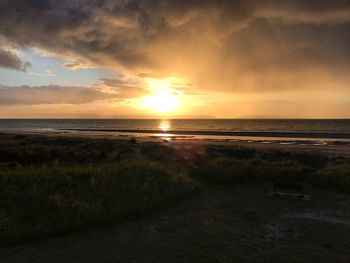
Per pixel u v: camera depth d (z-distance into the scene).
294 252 5.06
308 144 42.62
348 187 10.20
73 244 5.32
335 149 34.12
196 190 9.82
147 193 8.55
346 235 5.99
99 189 8.56
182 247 5.12
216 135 68.38
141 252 4.91
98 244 5.29
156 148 27.91
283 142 46.44
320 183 11.02
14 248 5.18
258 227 6.35
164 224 6.46
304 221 6.85
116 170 10.88
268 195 9.36
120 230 6.07
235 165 13.61
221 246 5.21
